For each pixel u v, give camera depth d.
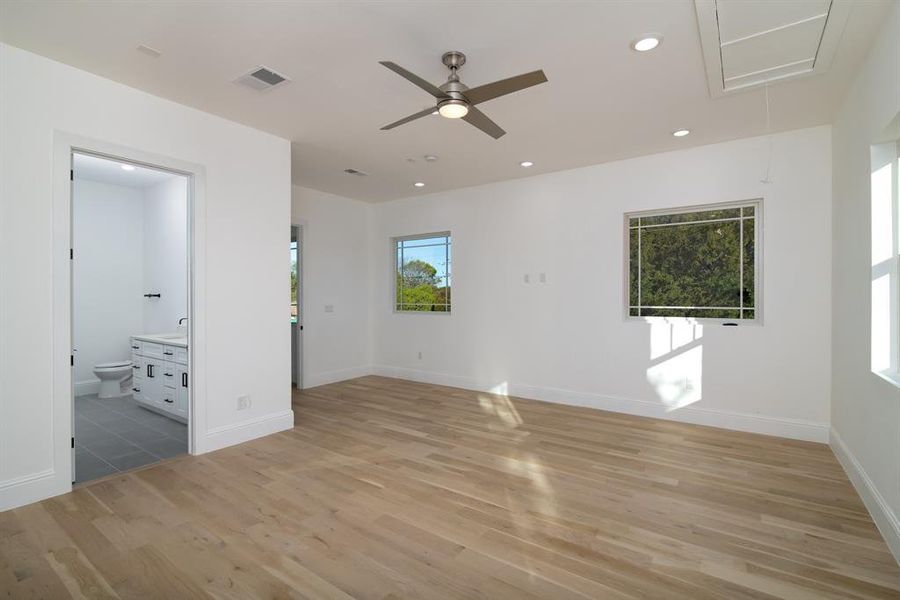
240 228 3.67
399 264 6.67
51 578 1.95
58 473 2.72
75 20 2.26
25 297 2.60
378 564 2.05
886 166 2.45
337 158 4.54
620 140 3.98
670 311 4.46
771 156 3.85
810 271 3.71
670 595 1.84
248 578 1.95
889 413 2.22
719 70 2.71
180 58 2.63
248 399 3.76
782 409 3.84
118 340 5.82
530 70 2.73
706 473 3.08
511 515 2.51
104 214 5.71
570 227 4.95
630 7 2.13
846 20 2.21
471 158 4.53
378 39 2.42
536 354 5.22
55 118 2.69
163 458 3.41
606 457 3.39
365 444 3.69
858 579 1.94
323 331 6.09
